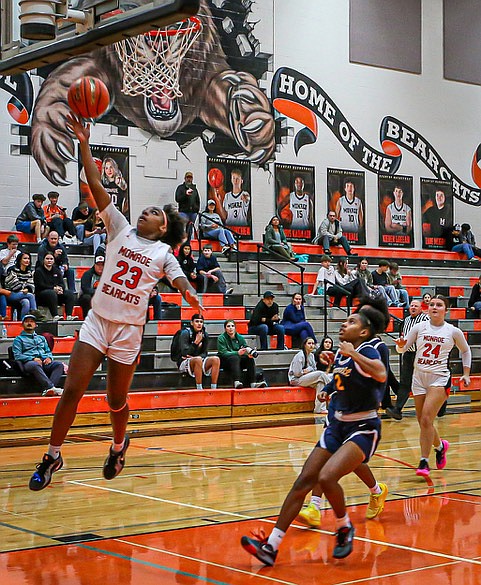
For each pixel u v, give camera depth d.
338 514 5.09
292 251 18.59
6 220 16.31
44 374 12.02
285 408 13.85
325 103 20.30
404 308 17.81
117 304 5.08
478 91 22.77
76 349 5.09
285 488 7.44
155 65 15.04
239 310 16.16
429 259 20.89
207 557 5.12
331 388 5.53
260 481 7.80
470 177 22.59
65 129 16.97
